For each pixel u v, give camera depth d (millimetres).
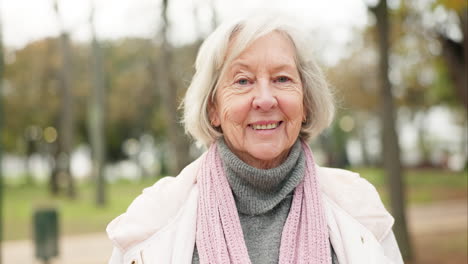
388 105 7898
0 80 8578
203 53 1883
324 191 1957
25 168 41750
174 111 8727
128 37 23656
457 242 9773
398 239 8008
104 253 9820
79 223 14664
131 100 32656
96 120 21062
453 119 34625
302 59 1895
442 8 6234
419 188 22781
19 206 20641
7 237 12367
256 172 1782
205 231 1779
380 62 7855
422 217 13695
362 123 42000
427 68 20641
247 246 1792
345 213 1906
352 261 1798
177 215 1864
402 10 8867
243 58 1771
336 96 2203
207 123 1921
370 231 1893
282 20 1831
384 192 19578
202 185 1871
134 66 28703
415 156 41562
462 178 26391
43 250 7402
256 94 1757
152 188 1932
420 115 36406
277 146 1764
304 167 1909
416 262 8117
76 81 30484
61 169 29609
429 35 9898
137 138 41406
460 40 9750
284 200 1896
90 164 40531
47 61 27359
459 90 10086
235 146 1812
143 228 1836
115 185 33875
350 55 25312
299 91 1806
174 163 8680
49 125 31281
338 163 44250
